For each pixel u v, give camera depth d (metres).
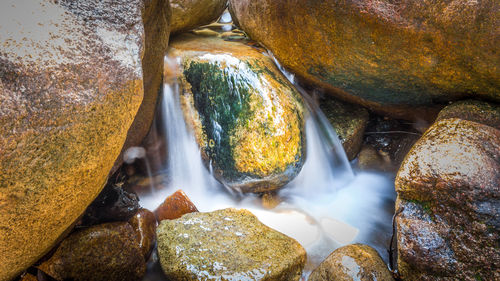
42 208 1.92
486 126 2.75
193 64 3.99
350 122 4.31
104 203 3.20
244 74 3.78
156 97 3.83
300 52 3.83
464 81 3.07
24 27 1.81
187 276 2.69
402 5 2.90
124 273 2.79
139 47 2.33
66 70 1.88
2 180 1.67
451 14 2.75
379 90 3.69
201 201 3.88
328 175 4.17
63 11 2.01
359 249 2.85
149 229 3.17
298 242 3.15
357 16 3.09
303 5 3.45
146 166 4.03
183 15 4.77
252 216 3.33
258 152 3.57
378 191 4.07
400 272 2.64
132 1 2.42
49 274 2.57
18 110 1.67
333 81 3.90
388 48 3.13
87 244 2.70
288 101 3.79
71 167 1.95
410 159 2.77
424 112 3.77
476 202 2.40
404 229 2.61
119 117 2.15
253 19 4.38
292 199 3.94
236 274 2.65
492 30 2.66
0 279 2.04
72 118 1.86
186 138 4.03
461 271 2.36
